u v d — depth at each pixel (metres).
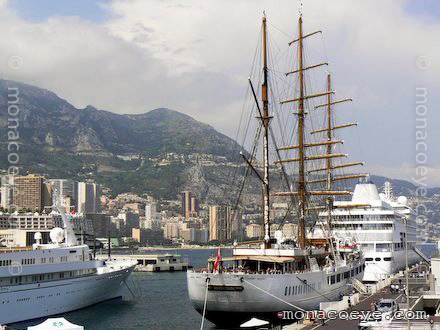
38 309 91.44
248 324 66.00
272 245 85.38
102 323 91.38
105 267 110.12
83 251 105.75
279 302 73.12
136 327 87.81
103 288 109.06
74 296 100.19
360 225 131.38
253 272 73.12
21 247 94.88
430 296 83.75
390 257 128.25
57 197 114.50
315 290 82.56
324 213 132.75
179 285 164.25
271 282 71.88
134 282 175.00
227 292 70.25
